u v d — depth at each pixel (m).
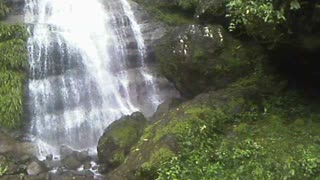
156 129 7.19
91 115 9.70
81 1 11.54
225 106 7.48
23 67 9.62
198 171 6.11
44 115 9.43
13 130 8.97
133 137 7.91
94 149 9.04
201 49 8.52
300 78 7.92
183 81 8.87
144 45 10.92
